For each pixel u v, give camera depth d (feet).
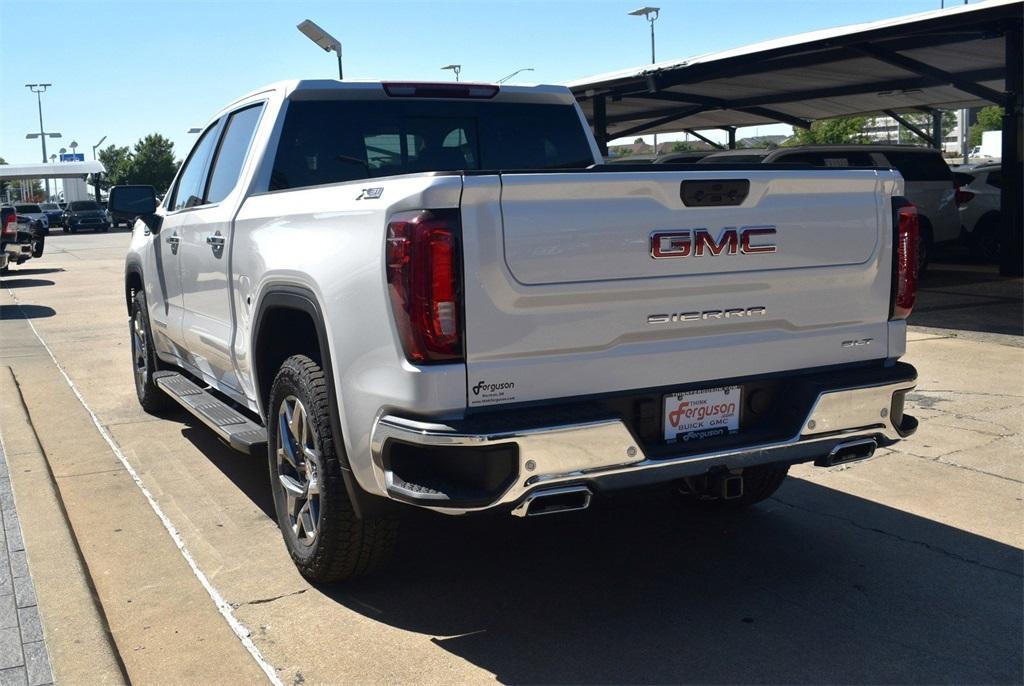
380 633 11.64
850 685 10.36
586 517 15.64
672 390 11.38
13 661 10.73
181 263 18.34
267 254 13.32
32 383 26.89
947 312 36.83
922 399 23.16
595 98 60.95
